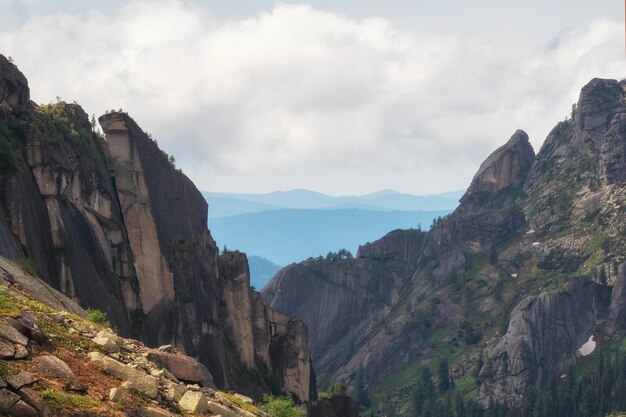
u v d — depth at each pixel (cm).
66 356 4403
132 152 14588
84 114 13750
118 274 13512
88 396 4109
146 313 14150
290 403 8425
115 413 4041
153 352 5125
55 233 11119
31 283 6334
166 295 14512
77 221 12069
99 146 14038
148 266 14375
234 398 5550
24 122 11538
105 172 13675
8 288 5681
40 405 3831
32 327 4456
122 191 14375
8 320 4362
